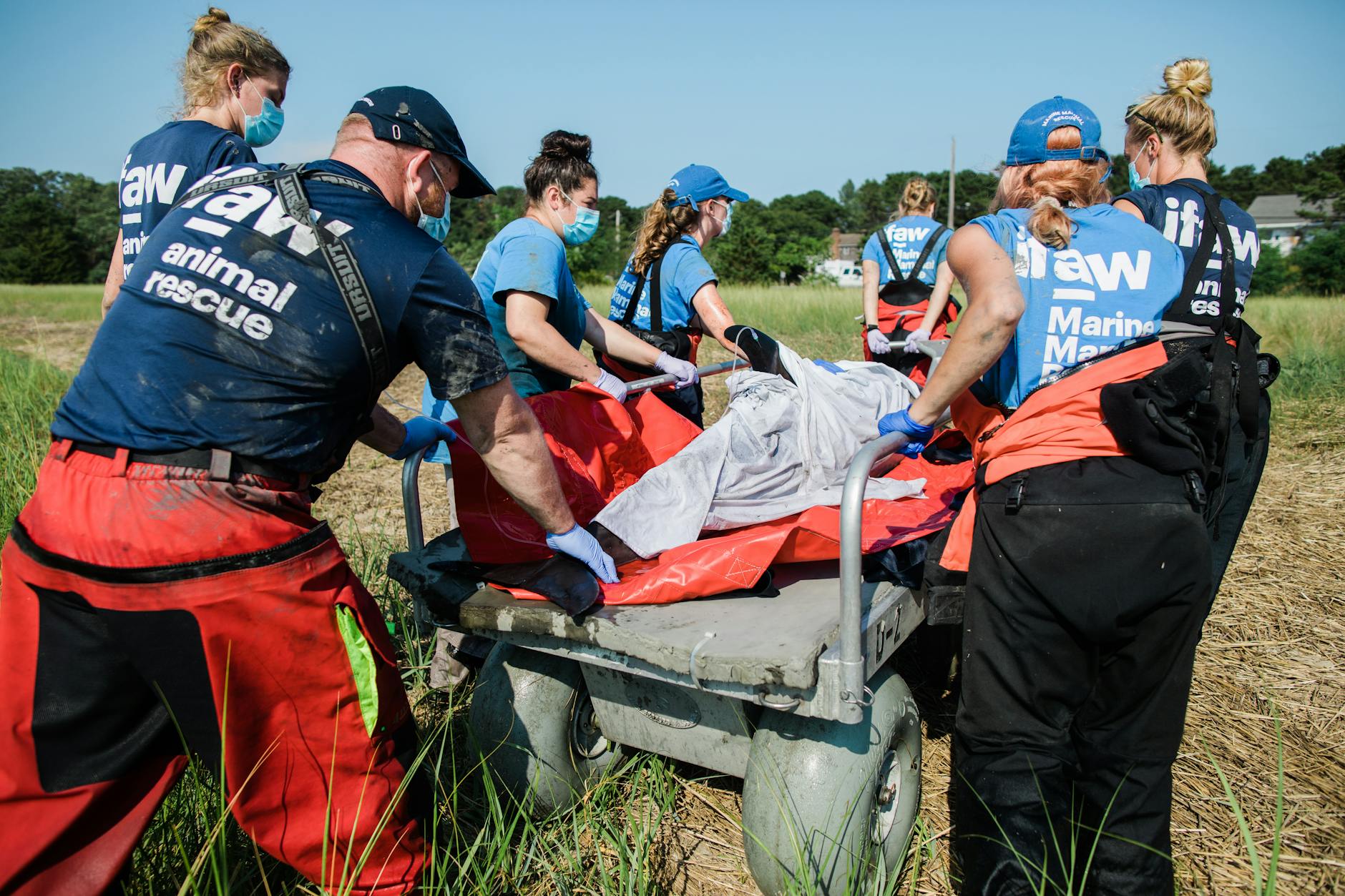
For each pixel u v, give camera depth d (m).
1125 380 2.00
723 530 2.69
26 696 1.80
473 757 2.59
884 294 5.53
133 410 1.74
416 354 1.97
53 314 23.58
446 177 2.18
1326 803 2.63
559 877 2.26
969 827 2.04
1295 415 7.07
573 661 2.58
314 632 1.84
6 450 5.69
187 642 1.74
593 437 3.10
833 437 2.91
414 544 2.67
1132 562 1.86
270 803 1.88
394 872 2.03
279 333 1.78
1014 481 1.98
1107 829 1.97
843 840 2.05
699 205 3.93
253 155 2.89
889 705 2.21
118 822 1.88
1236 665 3.42
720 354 11.02
